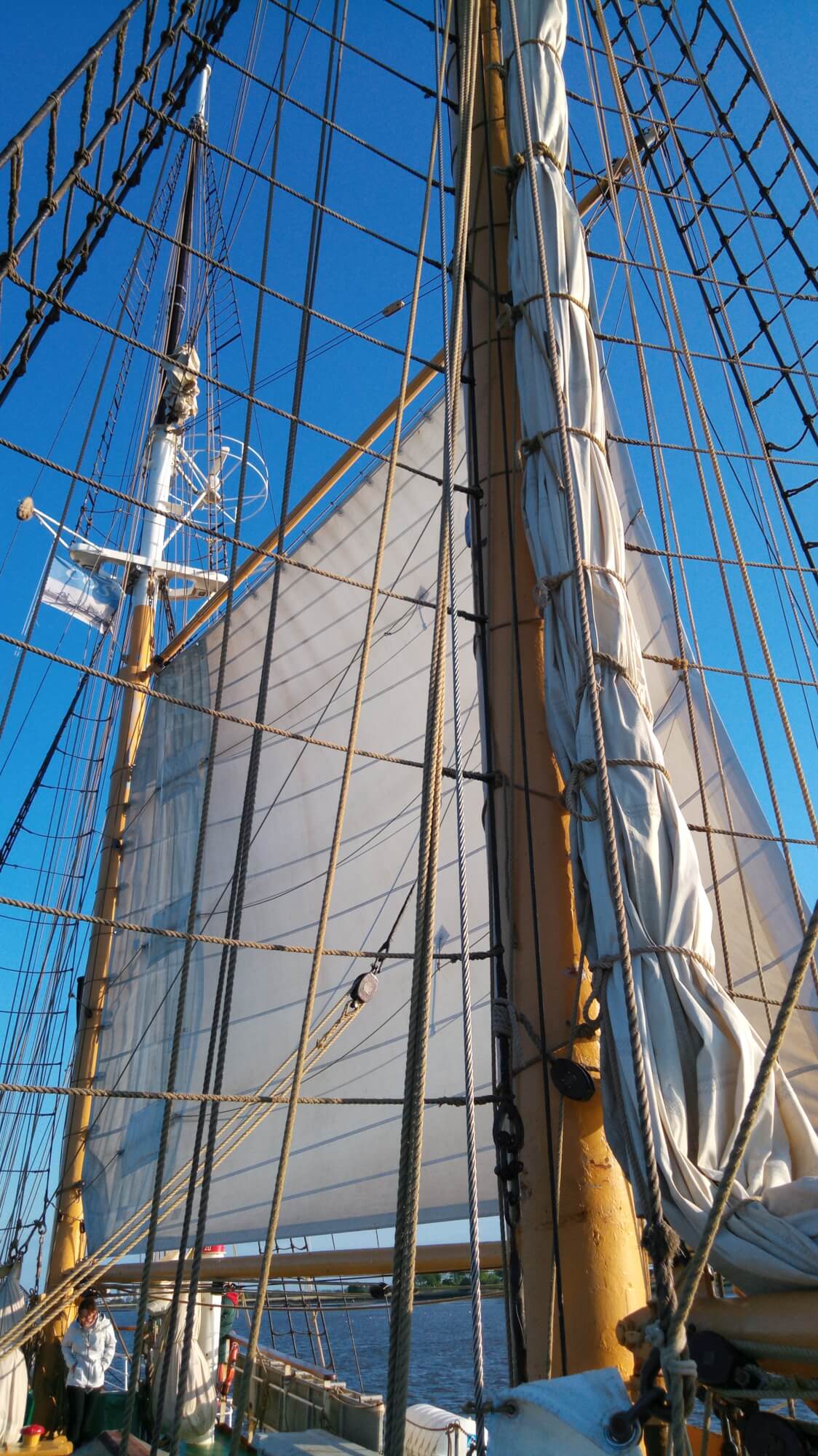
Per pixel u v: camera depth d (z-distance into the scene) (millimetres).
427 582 11086
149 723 14430
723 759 7500
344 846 10656
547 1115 3361
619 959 2924
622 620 3586
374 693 11109
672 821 3135
